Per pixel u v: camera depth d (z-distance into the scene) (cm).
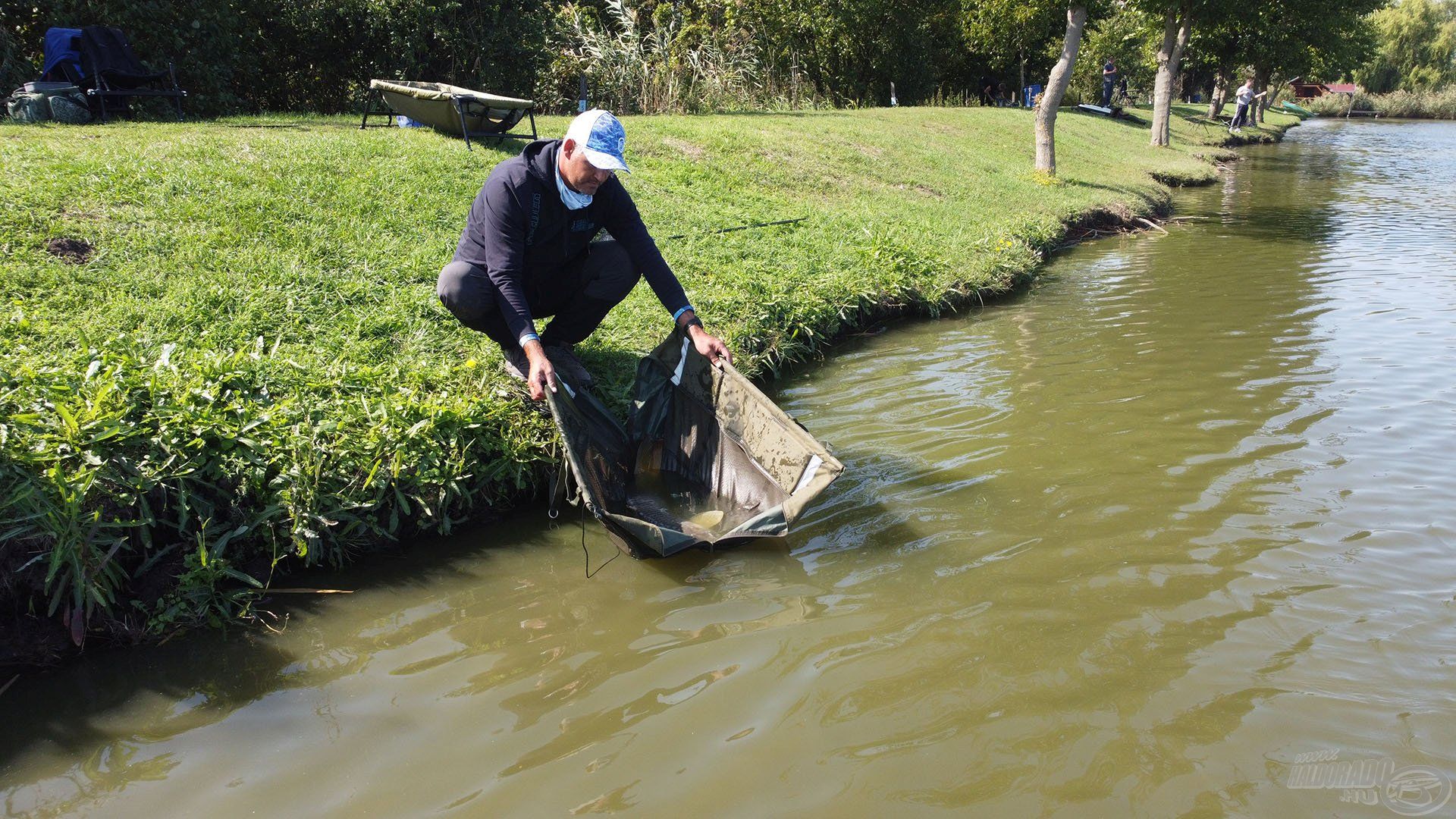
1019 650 337
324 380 467
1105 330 782
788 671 327
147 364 446
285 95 1420
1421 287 937
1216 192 1855
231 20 1234
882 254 870
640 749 290
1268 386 624
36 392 394
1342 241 1241
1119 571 390
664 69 1616
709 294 698
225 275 555
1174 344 733
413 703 316
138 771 286
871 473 492
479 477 452
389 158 814
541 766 283
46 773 286
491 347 540
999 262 954
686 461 490
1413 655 330
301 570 404
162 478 382
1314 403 588
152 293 527
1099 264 1093
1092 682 318
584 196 429
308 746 296
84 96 1023
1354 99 6606
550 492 455
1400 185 1973
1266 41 3312
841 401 607
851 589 381
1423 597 368
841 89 2398
